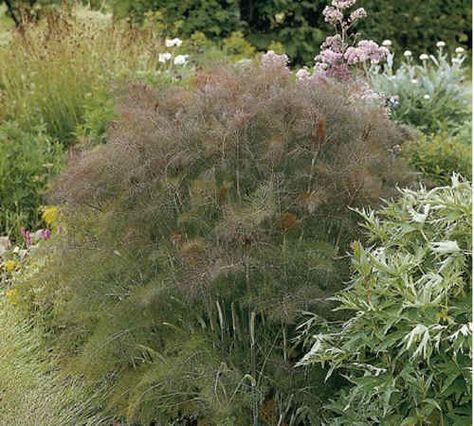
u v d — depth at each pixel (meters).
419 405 2.80
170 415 3.39
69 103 6.26
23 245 5.04
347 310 3.18
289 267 3.13
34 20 7.41
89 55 6.64
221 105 3.38
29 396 3.27
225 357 3.28
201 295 3.13
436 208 2.94
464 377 2.69
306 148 3.24
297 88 3.46
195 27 8.20
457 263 2.78
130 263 3.36
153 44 6.95
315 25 8.83
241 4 8.62
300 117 3.26
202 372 3.15
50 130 6.28
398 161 3.69
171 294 3.29
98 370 3.44
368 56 5.04
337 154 3.33
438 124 6.37
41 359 3.69
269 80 3.53
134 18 8.35
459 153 4.98
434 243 2.79
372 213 3.12
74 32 6.96
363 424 2.95
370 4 9.02
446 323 2.74
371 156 3.38
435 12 9.67
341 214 3.29
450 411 2.75
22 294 4.00
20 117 6.21
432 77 6.77
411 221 3.06
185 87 3.76
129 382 3.39
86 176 3.31
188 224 3.28
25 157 5.62
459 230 2.88
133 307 3.32
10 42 6.90
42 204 5.50
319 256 3.12
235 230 3.02
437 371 2.73
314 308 3.19
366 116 3.49
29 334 3.75
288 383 3.26
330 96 3.42
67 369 3.46
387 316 2.74
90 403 3.45
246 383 3.27
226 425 3.18
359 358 2.89
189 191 3.23
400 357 2.86
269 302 3.10
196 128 3.27
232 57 7.26
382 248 3.04
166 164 3.23
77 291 3.45
